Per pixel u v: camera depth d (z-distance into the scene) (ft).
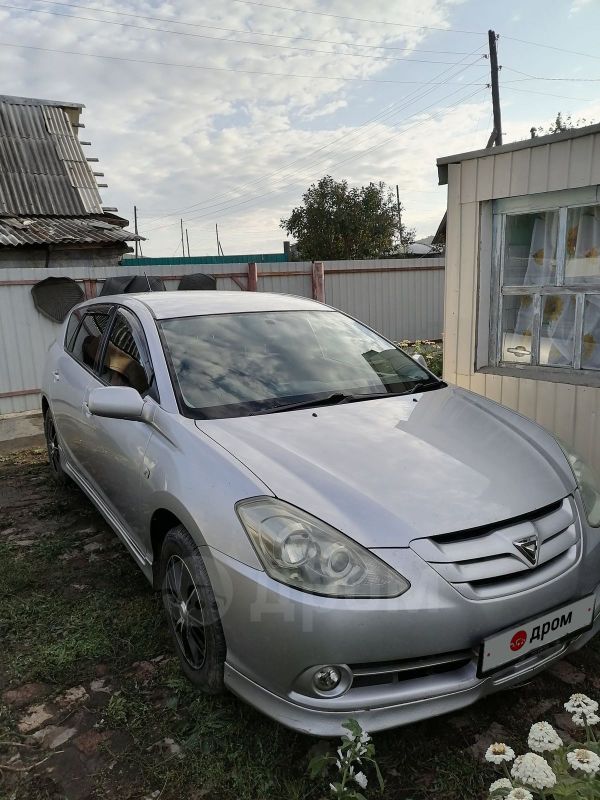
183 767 6.90
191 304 11.68
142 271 30.76
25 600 10.48
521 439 8.93
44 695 8.13
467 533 6.81
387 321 43.39
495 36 73.46
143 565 9.38
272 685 6.54
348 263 40.68
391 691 6.40
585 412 13.53
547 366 14.85
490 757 5.47
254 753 7.06
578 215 13.70
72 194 42.96
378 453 7.99
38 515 14.44
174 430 8.59
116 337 11.85
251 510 6.86
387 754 7.02
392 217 91.15
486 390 15.75
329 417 9.09
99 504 11.88
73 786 6.70
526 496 7.45
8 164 43.09
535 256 14.73
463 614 6.37
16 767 6.96
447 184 15.92
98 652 8.91
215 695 7.87
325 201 89.10
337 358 11.20
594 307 13.73
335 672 6.31
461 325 16.20
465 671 6.60
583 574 7.34
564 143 13.15
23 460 19.56
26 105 48.21
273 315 11.84
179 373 9.61
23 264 36.83
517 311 15.44
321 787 6.63
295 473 7.31
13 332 26.55
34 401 27.35
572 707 5.89
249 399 9.47
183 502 7.60
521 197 14.43
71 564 11.85
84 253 38.42
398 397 10.24
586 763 5.15
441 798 6.47
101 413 9.18
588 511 7.97
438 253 81.56
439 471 7.68
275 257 73.36
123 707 7.79
